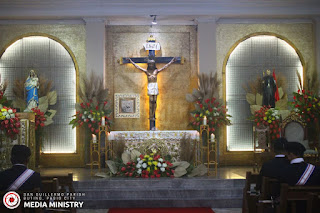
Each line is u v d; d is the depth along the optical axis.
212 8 10.53
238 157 10.86
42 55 10.90
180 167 7.97
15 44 10.89
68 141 10.83
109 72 11.10
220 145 10.85
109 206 6.88
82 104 9.98
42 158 10.66
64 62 10.90
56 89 10.88
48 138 10.81
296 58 11.12
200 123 10.14
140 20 11.00
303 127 9.56
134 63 10.59
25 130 7.69
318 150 10.00
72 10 10.48
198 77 10.49
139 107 11.09
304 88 10.74
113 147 8.97
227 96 11.02
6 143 7.56
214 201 6.93
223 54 11.01
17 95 10.42
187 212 6.48
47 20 10.86
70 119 10.84
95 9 10.48
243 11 10.56
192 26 11.23
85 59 10.86
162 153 9.16
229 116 10.30
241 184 7.62
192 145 8.93
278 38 11.12
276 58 11.10
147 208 6.82
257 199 4.82
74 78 10.89
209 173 8.34
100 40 10.64
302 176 4.23
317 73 10.77
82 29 10.91
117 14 10.50
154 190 7.14
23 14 10.41
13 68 10.84
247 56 11.08
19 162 4.07
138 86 11.16
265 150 9.27
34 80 9.72
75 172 9.32
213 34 10.78
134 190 7.17
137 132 9.23
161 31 11.22
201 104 9.99
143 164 7.87
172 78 11.20
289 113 10.36
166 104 11.15
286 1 10.46
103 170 9.55
